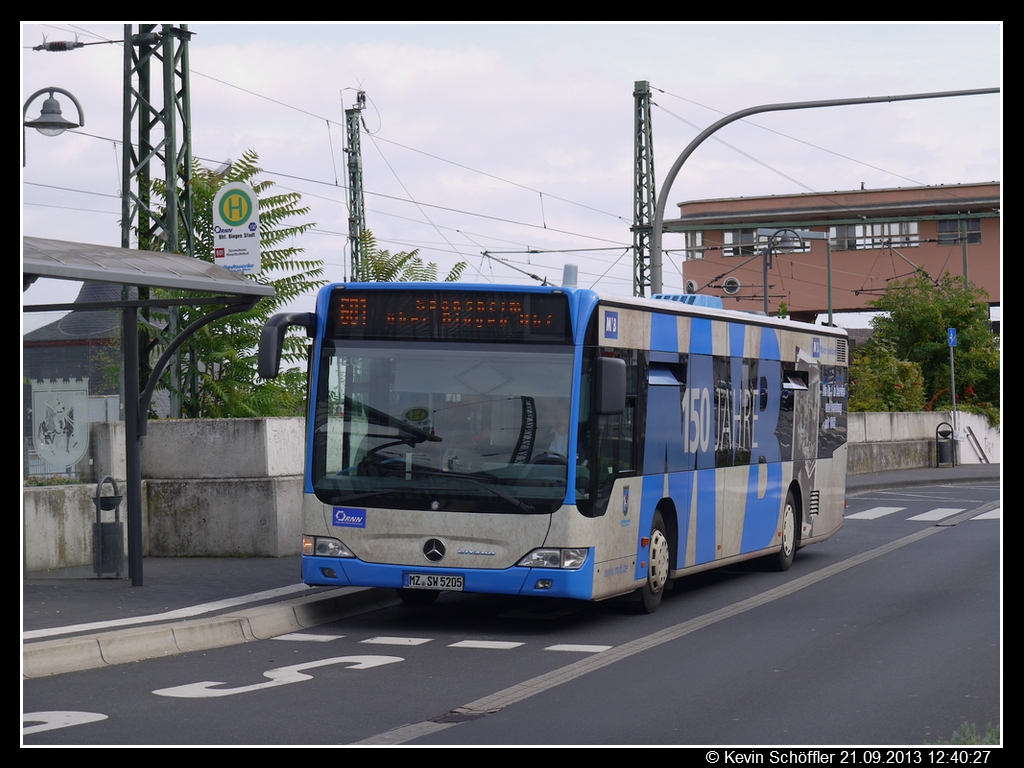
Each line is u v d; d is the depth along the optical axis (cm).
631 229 3384
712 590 1590
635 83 3409
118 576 1484
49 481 1578
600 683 968
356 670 1027
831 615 1345
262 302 2127
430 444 1227
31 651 998
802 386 1870
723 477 1562
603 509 1240
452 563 1209
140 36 2189
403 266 2569
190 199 2198
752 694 922
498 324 1232
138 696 912
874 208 8069
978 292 5591
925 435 4412
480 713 859
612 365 1195
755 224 8344
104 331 1658
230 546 1711
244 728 810
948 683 956
